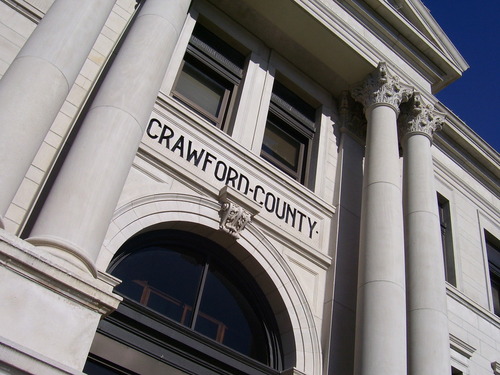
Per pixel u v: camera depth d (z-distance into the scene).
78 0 8.88
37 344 5.88
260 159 11.48
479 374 14.02
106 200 7.45
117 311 8.69
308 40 13.59
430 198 12.62
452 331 14.05
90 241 7.02
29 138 7.12
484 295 15.99
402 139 13.77
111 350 8.48
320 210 12.14
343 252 11.68
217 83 12.66
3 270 6.02
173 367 8.99
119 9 11.27
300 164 13.16
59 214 6.99
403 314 9.97
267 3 13.16
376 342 9.48
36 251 6.28
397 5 15.05
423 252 11.81
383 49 14.27
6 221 7.78
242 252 10.48
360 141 13.89
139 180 9.62
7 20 9.77
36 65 7.76
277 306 10.55
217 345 9.53
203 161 10.67
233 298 10.55
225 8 13.33
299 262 11.13
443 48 15.35
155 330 8.95
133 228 9.17
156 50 9.41
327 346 10.37
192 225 10.04
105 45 10.62
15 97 7.28
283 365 10.19
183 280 10.04
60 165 8.60
